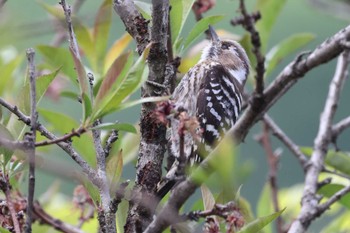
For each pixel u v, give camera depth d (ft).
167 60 26.48
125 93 21.71
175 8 28.02
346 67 35.94
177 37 28.35
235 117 38.40
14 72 38.22
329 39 26.66
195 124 22.11
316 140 34.91
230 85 38.60
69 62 32.86
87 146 30.91
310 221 31.07
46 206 37.60
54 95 40.27
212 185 18.16
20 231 23.45
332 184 33.50
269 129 36.35
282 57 36.17
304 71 26.61
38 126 23.44
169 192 28.55
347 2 35.70
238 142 26.08
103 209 23.27
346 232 35.27
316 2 37.22
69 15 24.48
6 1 21.75
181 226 24.70
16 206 27.81
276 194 35.22
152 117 24.57
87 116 21.91
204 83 38.01
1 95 37.01
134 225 24.23
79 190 31.83
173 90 27.66
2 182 24.07
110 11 34.55
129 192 24.21
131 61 21.74
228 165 17.58
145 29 26.55
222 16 28.84
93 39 35.06
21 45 23.15
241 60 41.73
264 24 35.70
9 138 23.93
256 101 25.95
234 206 22.94
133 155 32.60
